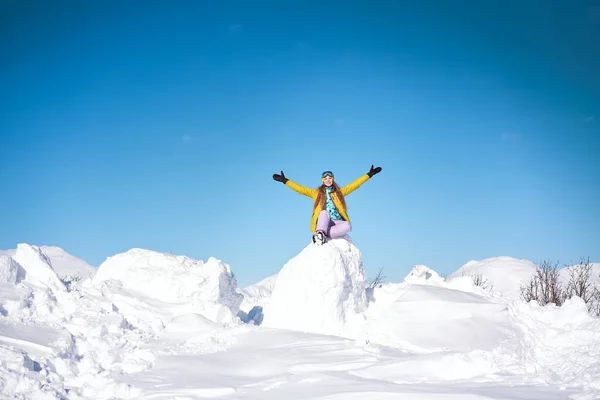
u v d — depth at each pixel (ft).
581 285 49.98
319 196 28.86
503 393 15.62
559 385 16.74
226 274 31.58
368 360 19.69
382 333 24.27
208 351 21.95
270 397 16.25
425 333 24.18
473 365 18.44
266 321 27.50
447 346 22.98
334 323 26.18
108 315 25.02
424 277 34.19
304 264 26.86
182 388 17.13
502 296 31.17
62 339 20.65
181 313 27.55
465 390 15.98
